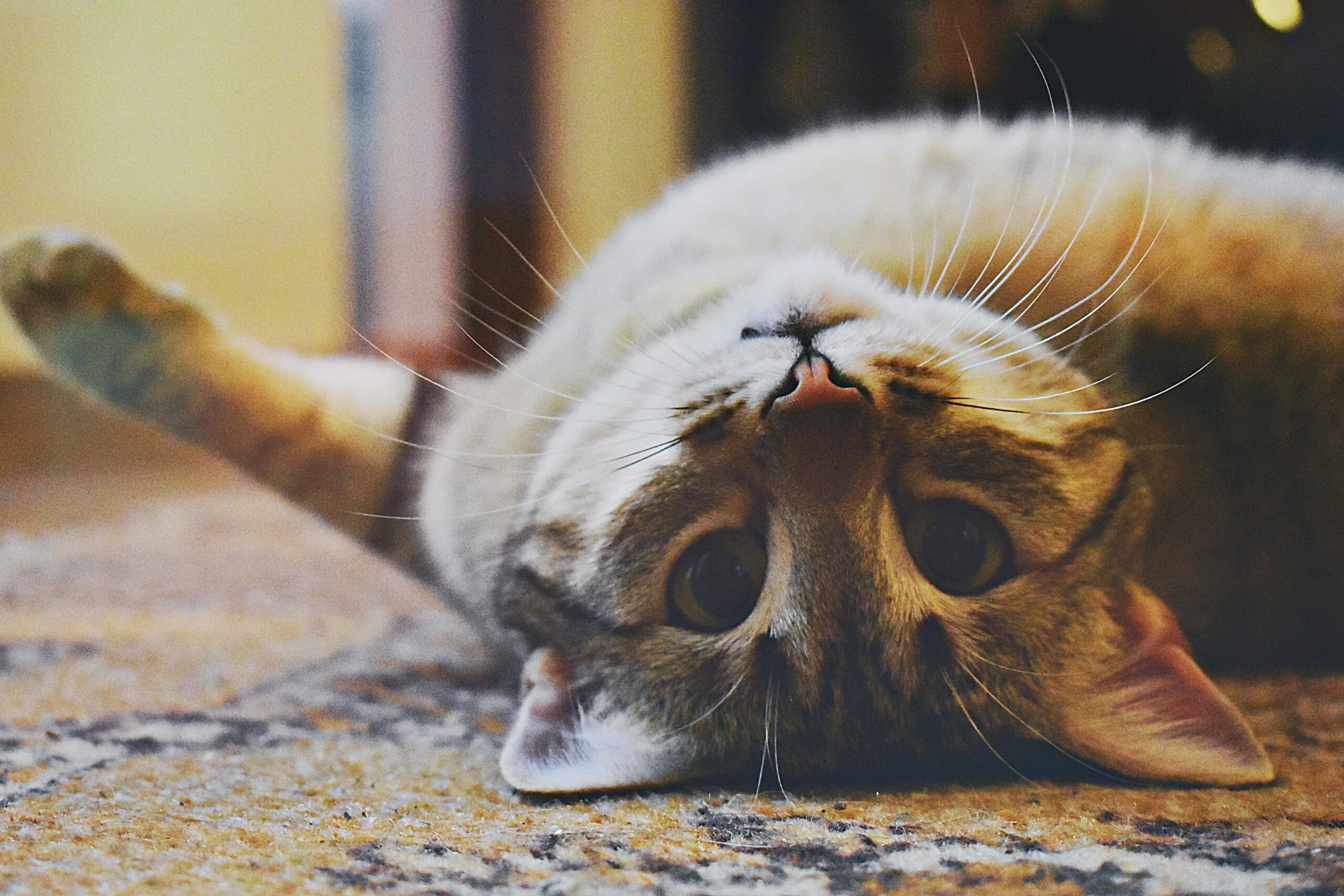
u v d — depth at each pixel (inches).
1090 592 10.8
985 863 8.7
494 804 9.8
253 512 25.9
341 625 15.9
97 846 8.9
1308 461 12.5
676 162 31.1
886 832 9.3
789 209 13.9
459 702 12.5
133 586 18.1
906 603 10.2
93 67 28.3
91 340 14.5
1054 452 10.7
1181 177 13.5
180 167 29.0
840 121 23.5
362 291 29.0
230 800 9.8
